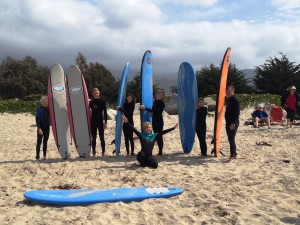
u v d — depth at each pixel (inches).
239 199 180.1
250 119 603.5
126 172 242.8
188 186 207.8
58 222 155.5
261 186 201.3
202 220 156.6
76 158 299.9
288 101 477.1
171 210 169.2
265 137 402.0
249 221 153.3
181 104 317.7
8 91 1606.8
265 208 167.6
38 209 174.6
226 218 157.1
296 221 152.3
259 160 274.4
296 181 206.4
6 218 161.2
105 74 1535.4
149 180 221.8
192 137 307.9
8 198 192.2
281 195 184.2
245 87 1240.8
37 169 254.7
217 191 195.3
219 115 286.0
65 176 237.1
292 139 379.2
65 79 302.7
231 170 244.5
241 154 302.0
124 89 309.6
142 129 273.3
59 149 297.1
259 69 1234.0
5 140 430.0
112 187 209.8
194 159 287.3
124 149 348.2
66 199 180.5
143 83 305.3
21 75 1626.5
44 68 1787.6
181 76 315.9
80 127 302.7
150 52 317.7
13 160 299.7
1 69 1688.0
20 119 671.1
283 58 1216.2
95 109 299.4
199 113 295.1
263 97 815.1
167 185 211.5
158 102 298.0
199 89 1190.3
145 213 165.6
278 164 257.1
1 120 647.8
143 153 254.7
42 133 294.5
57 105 301.1
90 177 231.8
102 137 304.3
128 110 303.3
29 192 191.5
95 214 163.3
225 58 281.4
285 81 1202.0
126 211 168.9
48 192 192.4
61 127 300.4
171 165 263.9
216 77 1164.5
